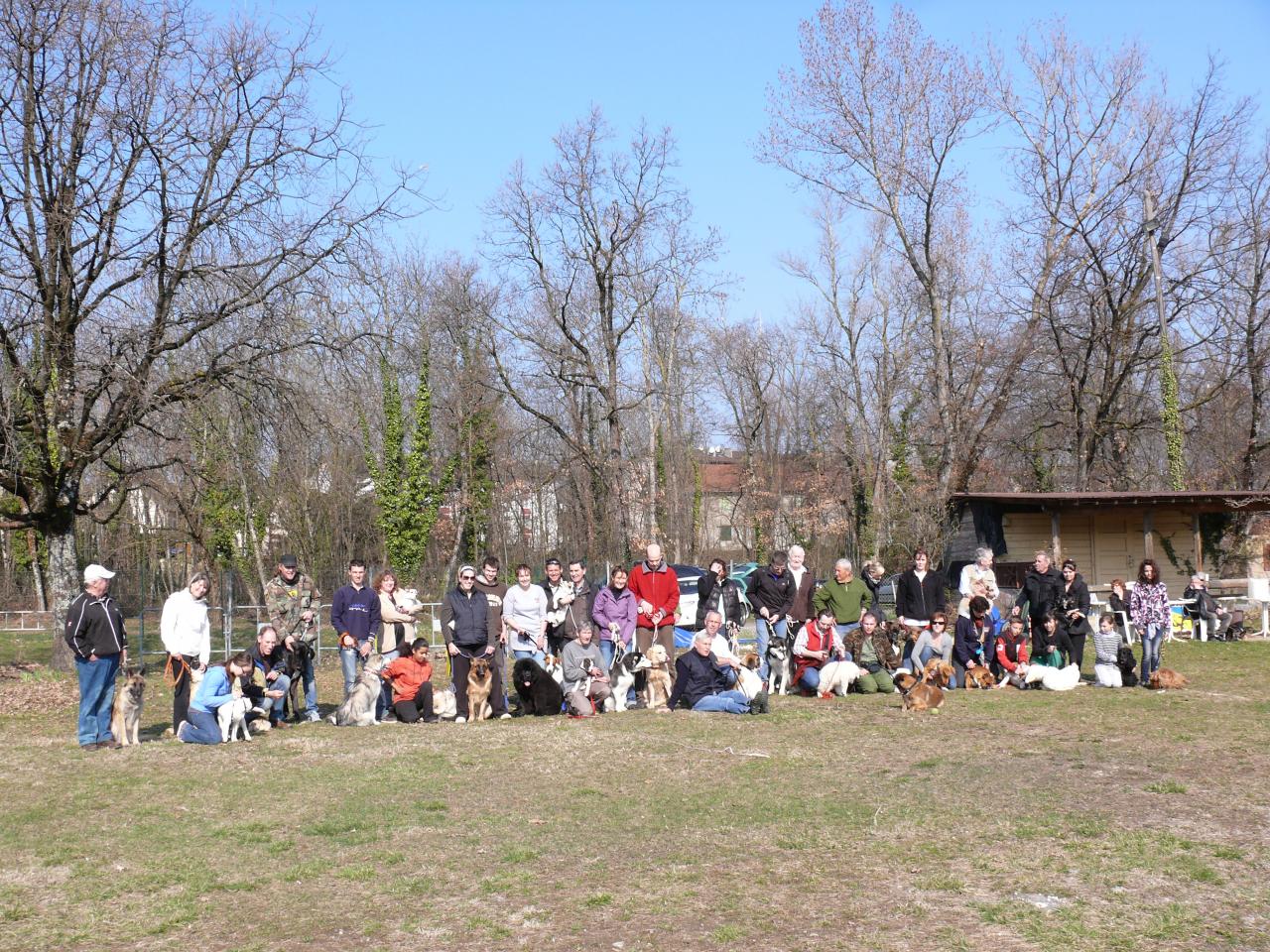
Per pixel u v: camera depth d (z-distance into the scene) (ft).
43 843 26.11
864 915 20.57
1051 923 19.85
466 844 25.71
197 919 21.08
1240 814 26.76
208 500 110.01
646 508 155.02
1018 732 38.78
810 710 44.91
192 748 38.27
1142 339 124.16
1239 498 91.25
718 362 189.78
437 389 140.56
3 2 58.65
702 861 24.06
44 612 122.21
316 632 46.73
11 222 59.98
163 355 66.44
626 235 137.39
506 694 47.55
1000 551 102.42
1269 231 121.19
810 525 175.73
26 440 59.72
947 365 120.26
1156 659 52.16
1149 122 117.70
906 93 116.57
